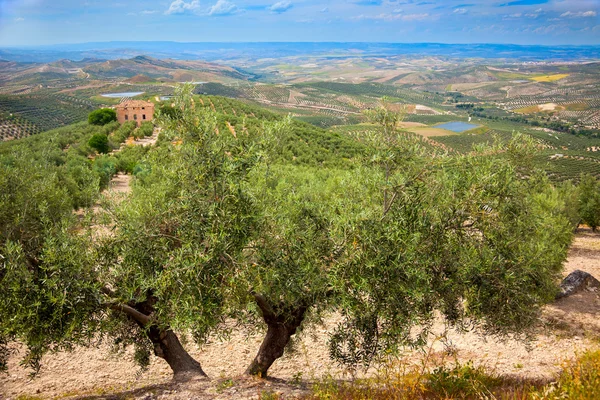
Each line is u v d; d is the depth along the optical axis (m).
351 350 7.95
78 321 7.13
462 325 8.17
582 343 13.11
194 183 7.07
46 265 7.18
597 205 32.12
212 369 12.25
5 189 8.30
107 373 11.79
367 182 8.01
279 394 8.12
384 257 6.90
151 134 68.94
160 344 9.38
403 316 7.21
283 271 7.39
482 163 7.84
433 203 7.67
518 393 6.68
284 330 9.39
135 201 7.89
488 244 7.83
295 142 53.12
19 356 12.36
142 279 7.10
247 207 7.04
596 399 5.21
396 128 7.87
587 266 22.84
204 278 6.76
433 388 7.38
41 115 128.75
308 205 8.53
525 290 8.10
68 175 24.94
